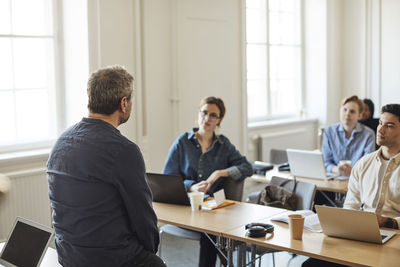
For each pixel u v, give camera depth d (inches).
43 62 187.2
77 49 184.2
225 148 160.4
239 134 244.2
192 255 181.3
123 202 84.1
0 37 176.4
